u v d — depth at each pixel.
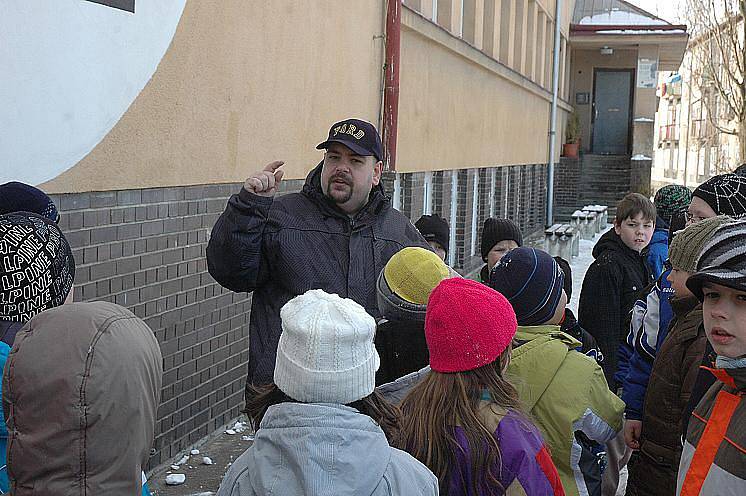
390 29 9.45
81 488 1.89
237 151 6.27
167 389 5.62
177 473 5.57
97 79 4.65
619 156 29.86
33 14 4.16
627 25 29.00
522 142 20.27
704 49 33.12
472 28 14.35
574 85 32.47
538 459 2.44
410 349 3.26
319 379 2.02
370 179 4.10
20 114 4.10
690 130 59.12
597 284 5.41
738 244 2.47
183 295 5.76
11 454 1.92
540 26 22.84
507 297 3.10
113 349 1.93
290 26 7.01
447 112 12.74
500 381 2.53
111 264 4.93
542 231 24.75
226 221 3.87
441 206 12.98
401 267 3.28
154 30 5.14
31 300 2.44
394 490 1.99
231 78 6.10
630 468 3.76
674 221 5.24
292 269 3.98
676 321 3.51
